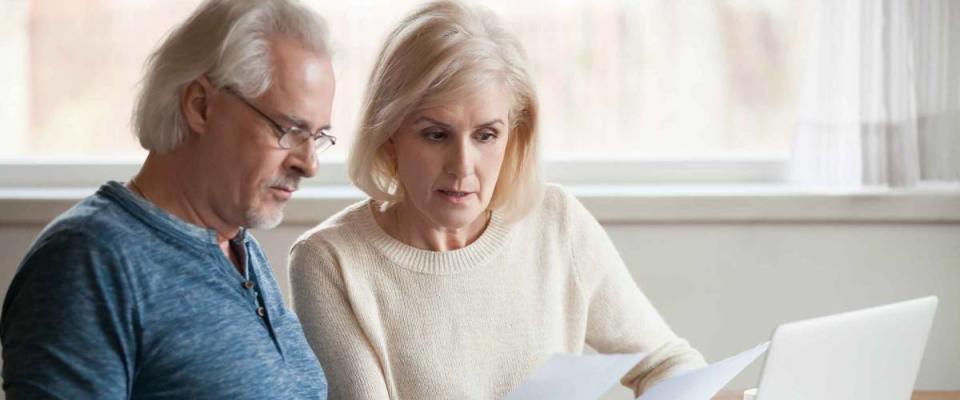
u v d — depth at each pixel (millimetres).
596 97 3326
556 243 2242
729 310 3121
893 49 2979
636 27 3312
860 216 3057
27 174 3293
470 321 2125
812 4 3062
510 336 2156
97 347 1426
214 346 1534
